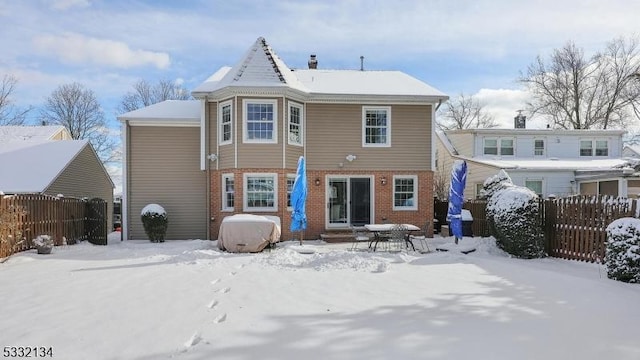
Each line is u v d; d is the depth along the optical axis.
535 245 11.70
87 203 17.34
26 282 8.41
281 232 17.22
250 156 17.11
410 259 11.44
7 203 11.77
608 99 37.00
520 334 5.19
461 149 28.83
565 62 38.56
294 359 4.46
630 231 8.37
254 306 6.61
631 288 7.74
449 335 5.17
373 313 6.17
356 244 16.09
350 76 20.59
